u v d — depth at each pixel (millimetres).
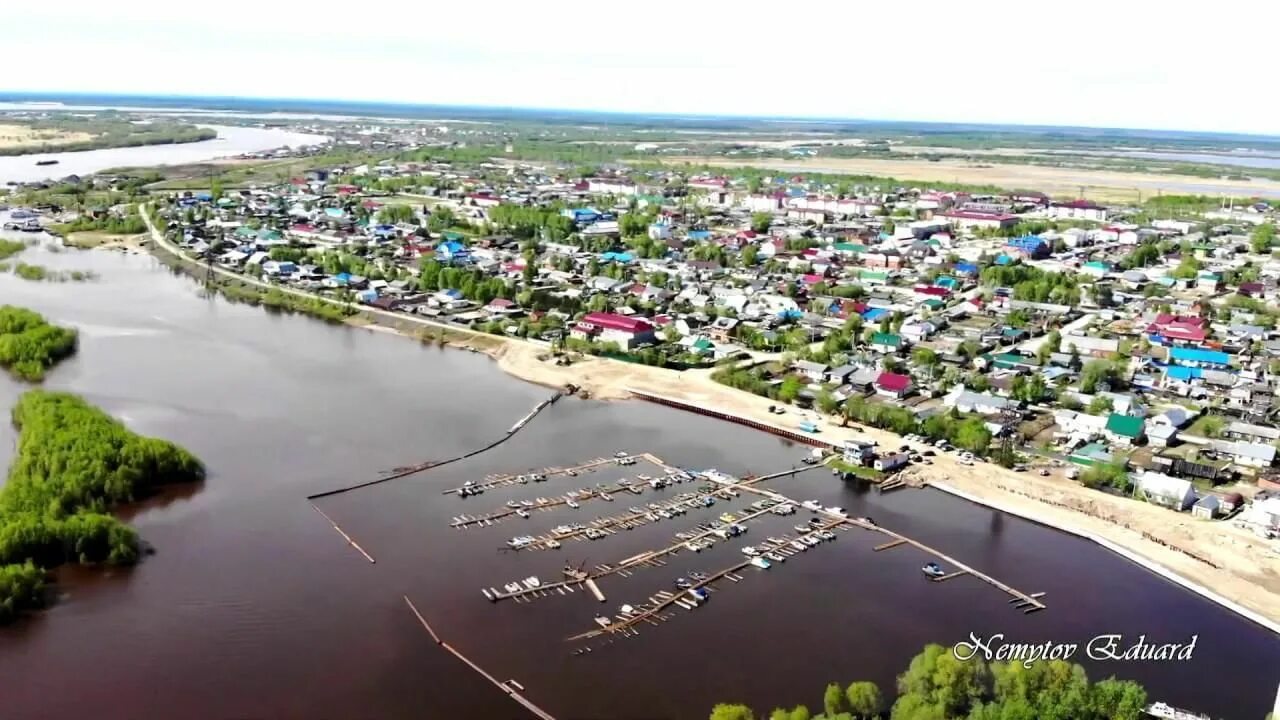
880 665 109438
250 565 128500
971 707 97625
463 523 142750
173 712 98562
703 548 137125
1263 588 127688
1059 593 127938
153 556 130500
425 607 119000
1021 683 97312
